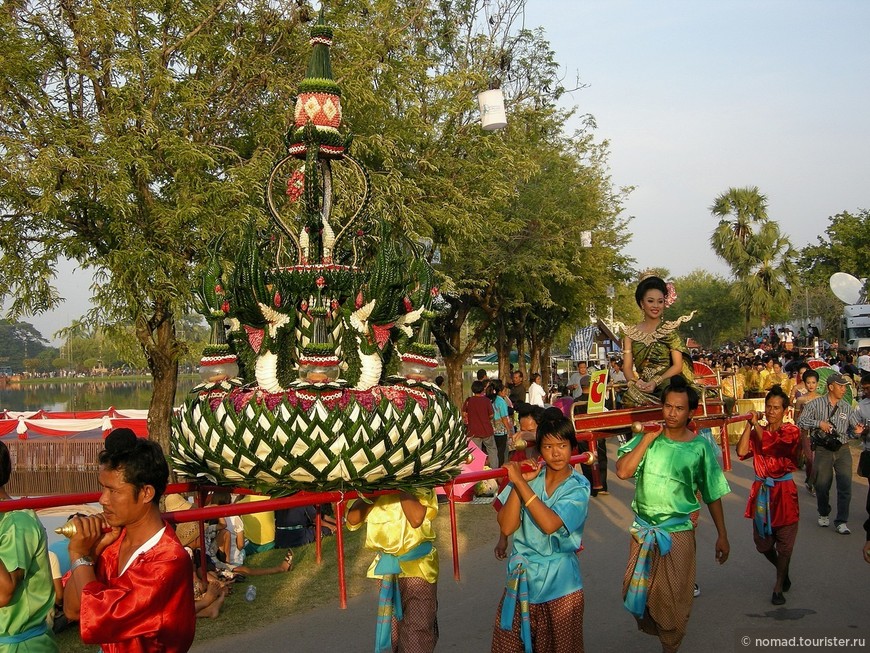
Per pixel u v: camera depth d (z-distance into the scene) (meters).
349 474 3.52
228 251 10.30
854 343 36.28
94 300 10.30
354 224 4.26
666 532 5.19
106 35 10.34
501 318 28.08
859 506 10.84
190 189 10.23
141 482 3.22
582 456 5.02
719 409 6.68
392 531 4.66
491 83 17.47
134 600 3.08
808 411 9.58
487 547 9.25
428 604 4.79
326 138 4.19
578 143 25.44
